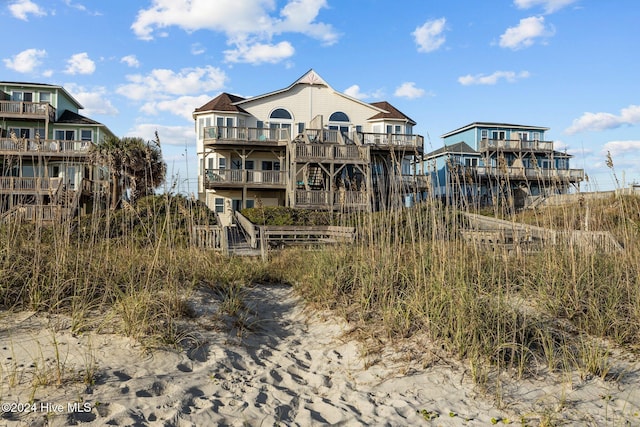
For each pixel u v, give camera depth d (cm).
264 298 771
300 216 2028
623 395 396
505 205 757
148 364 424
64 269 576
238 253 1323
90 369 387
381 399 403
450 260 634
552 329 523
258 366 474
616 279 608
